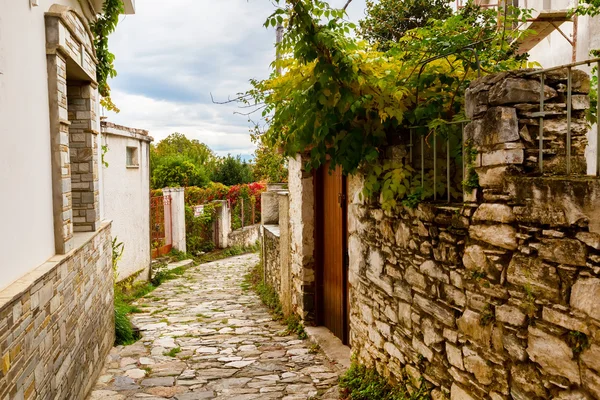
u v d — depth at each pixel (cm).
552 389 222
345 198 618
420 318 354
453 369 308
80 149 552
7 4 298
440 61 385
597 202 194
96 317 541
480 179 271
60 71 398
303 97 391
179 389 505
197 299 1053
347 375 488
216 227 1884
